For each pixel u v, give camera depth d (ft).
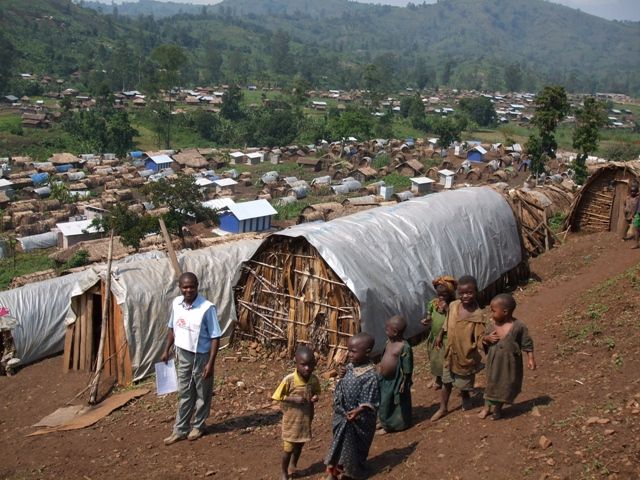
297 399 23.68
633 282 38.86
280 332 42.29
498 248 51.67
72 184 229.25
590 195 66.49
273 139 346.13
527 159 248.52
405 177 244.42
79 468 28.43
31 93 443.73
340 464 22.65
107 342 43.83
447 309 27.81
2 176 239.50
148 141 347.97
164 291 44.52
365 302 38.06
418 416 28.09
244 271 43.83
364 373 22.35
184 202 132.87
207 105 447.42
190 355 28.84
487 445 23.00
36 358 53.52
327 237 40.93
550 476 20.06
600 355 30.30
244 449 28.43
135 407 36.27
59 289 55.98
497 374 24.32
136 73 512.63
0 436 35.17
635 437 20.84
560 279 51.55
